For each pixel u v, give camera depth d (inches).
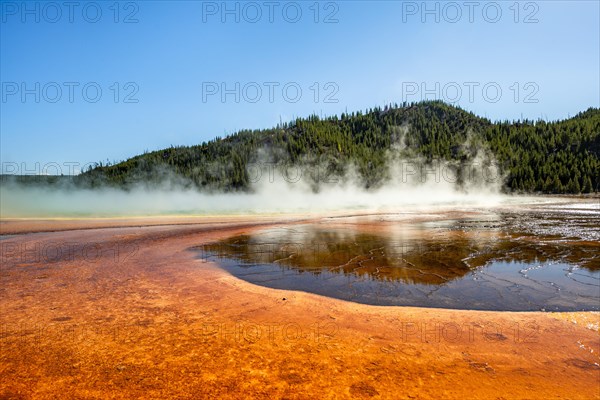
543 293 239.1
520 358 147.8
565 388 125.7
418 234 527.2
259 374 136.9
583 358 146.8
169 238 521.3
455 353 153.4
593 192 2495.1
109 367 142.9
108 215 1001.5
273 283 274.7
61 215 1008.9
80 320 194.9
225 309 212.8
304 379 133.2
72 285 267.3
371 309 211.3
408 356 151.2
